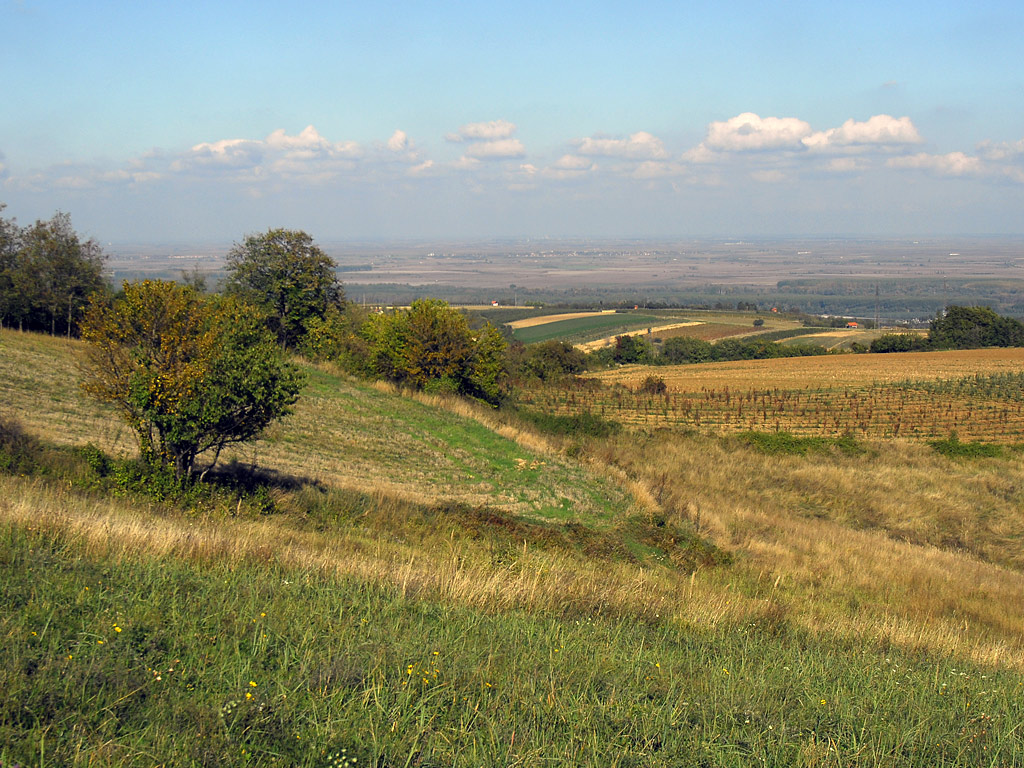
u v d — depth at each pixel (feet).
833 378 196.34
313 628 22.85
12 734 14.03
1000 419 142.51
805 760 17.85
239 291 147.33
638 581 43.24
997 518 94.58
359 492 58.18
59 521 29.22
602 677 22.43
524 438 99.91
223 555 30.04
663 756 17.21
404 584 29.19
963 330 307.58
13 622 18.99
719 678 24.49
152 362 45.39
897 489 103.40
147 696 16.56
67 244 140.36
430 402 112.06
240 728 15.60
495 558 44.80
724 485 98.07
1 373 75.10
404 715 17.22
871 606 50.49
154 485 44.47
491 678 21.01
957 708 24.16
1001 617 52.16
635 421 140.26
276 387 47.70
